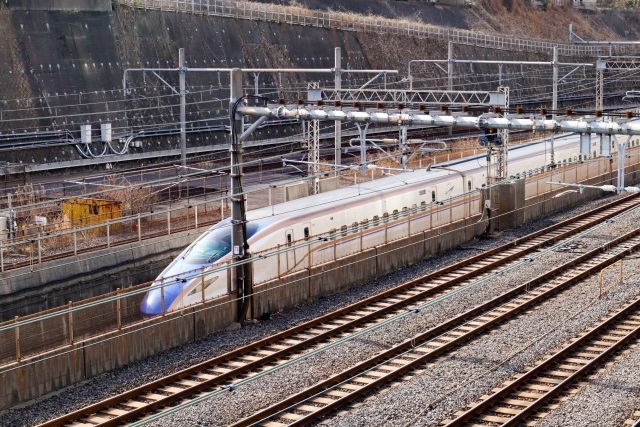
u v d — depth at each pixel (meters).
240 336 40.72
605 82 117.88
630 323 42.12
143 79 85.19
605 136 37.62
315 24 105.88
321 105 41.69
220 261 43.91
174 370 36.28
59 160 74.00
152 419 26.33
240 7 99.94
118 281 50.47
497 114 39.28
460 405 32.16
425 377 35.12
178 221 59.72
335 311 43.88
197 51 91.88
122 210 57.16
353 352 38.16
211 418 31.17
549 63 79.44
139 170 70.00
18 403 32.72
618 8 169.38
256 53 97.38
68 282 47.84
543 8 158.50
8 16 77.69
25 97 75.62
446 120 39.31
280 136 90.62
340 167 57.03
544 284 49.47
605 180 80.44
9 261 47.88
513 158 69.81
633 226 64.38
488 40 127.25
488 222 62.97
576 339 39.16
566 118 38.53
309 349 39.12
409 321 42.38
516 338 39.97
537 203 68.50
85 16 83.25
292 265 47.75
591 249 57.56
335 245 49.72
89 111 79.56
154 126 83.06
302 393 32.78
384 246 51.97
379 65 110.12
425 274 52.00
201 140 85.94
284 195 60.91
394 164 78.88
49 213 58.41
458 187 61.88
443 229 58.03
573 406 31.92
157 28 89.31
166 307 41.16
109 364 36.16
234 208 42.00
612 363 36.88
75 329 37.03
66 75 79.44
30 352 34.81
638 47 142.88
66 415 31.09
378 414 31.39
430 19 135.75
